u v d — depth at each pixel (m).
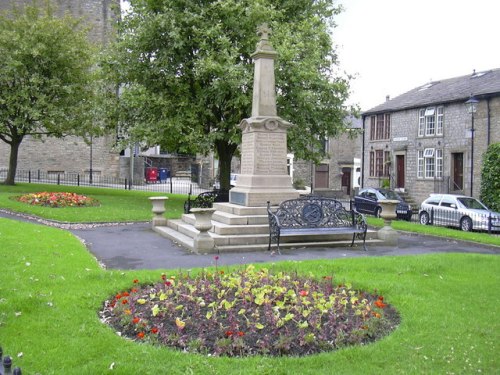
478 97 29.62
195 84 22.33
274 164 13.68
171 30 20.78
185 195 31.14
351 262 9.74
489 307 7.16
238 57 21.48
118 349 5.27
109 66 22.98
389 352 5.40
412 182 35.56
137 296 6.84
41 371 4.79
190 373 4.77
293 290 6.75
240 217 12.52
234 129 20.81
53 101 26.94
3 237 11.44
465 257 10.76
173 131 20.73
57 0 42.50
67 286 7.52
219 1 20.11
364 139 40.81
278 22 21.66
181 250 11.62
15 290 7.09
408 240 14.83
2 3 39.91
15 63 24.34
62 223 16.05
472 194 30.20
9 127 27.83
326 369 4.96
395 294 7.57
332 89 21.59
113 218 17.12
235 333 5.52
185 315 6.12
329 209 12.29
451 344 5.70
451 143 32.12
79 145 42.25
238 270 8.09
